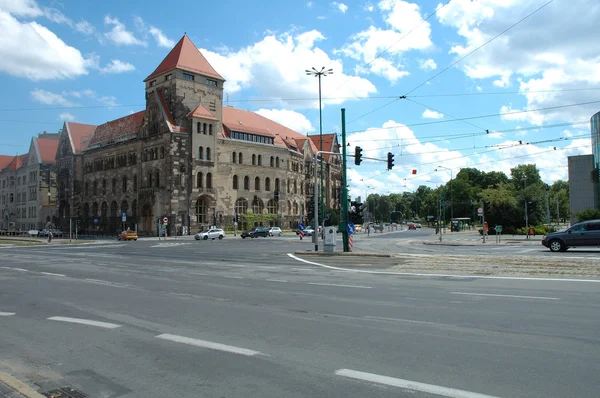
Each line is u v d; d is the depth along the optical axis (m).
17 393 5.43
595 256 22.17
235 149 82.12
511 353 6.68
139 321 9.53
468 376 5.74
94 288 14.87
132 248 41.41
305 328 8.55
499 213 61.56
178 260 26.70
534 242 39.09
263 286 14.70
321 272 18.89
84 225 92.31
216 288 14.39
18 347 7.71
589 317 9.07
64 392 5.60
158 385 5.76
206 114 76.56
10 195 118.12
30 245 49.50
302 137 104.62
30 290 14.62
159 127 75.44
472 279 15.45
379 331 8.19
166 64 77.81
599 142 54.47
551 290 12.62
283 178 91.31
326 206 92.25
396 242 46.09
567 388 5.28
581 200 59.12
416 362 6.35
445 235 66.81
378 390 5.36
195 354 7.02
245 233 67.06
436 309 10.12
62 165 99.00
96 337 8.24
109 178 86.25
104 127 91.88
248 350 7.15
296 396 5.26
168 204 72.38
